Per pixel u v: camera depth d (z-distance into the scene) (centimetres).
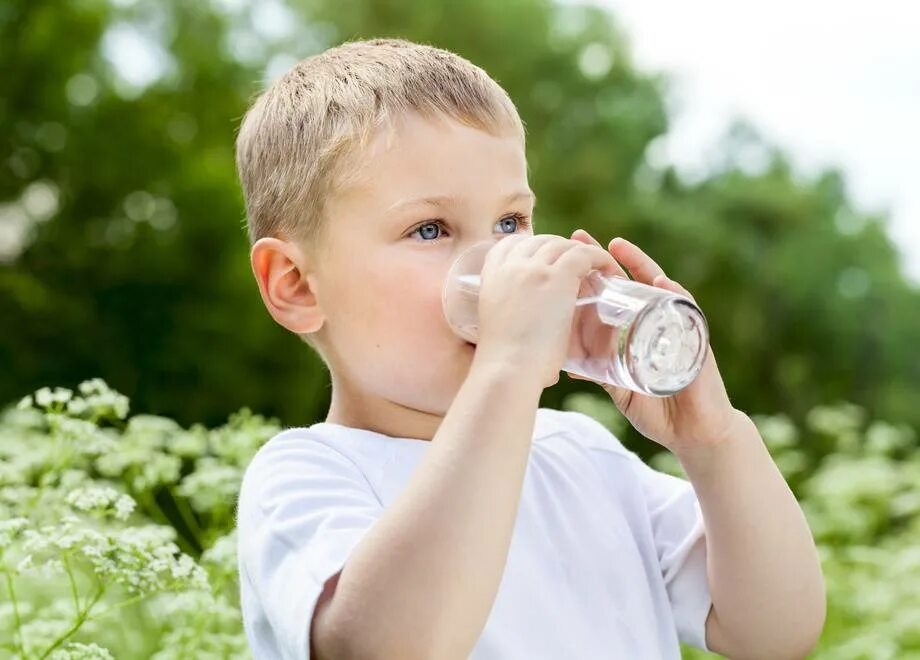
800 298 2036
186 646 220
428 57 161
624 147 1977
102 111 1602
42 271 1564
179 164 1628
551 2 2041
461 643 121
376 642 121
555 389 1574
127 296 1570
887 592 391
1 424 344
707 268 1981
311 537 135
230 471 257
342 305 153
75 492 200
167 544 203
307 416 1508
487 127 152
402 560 121
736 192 2064
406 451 153
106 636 245
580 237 162
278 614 132
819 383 2061
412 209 148
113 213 1614
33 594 263
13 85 1552
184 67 1714
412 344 148
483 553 122
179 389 1541
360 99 154
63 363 1506
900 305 2088
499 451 125
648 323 131
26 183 1584
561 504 163
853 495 445
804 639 161
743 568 159
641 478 177
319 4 1833
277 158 163
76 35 1572
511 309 133
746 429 162
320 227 155
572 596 156
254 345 1548
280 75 176
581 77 1988
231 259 1592
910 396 2058
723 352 2011
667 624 164
